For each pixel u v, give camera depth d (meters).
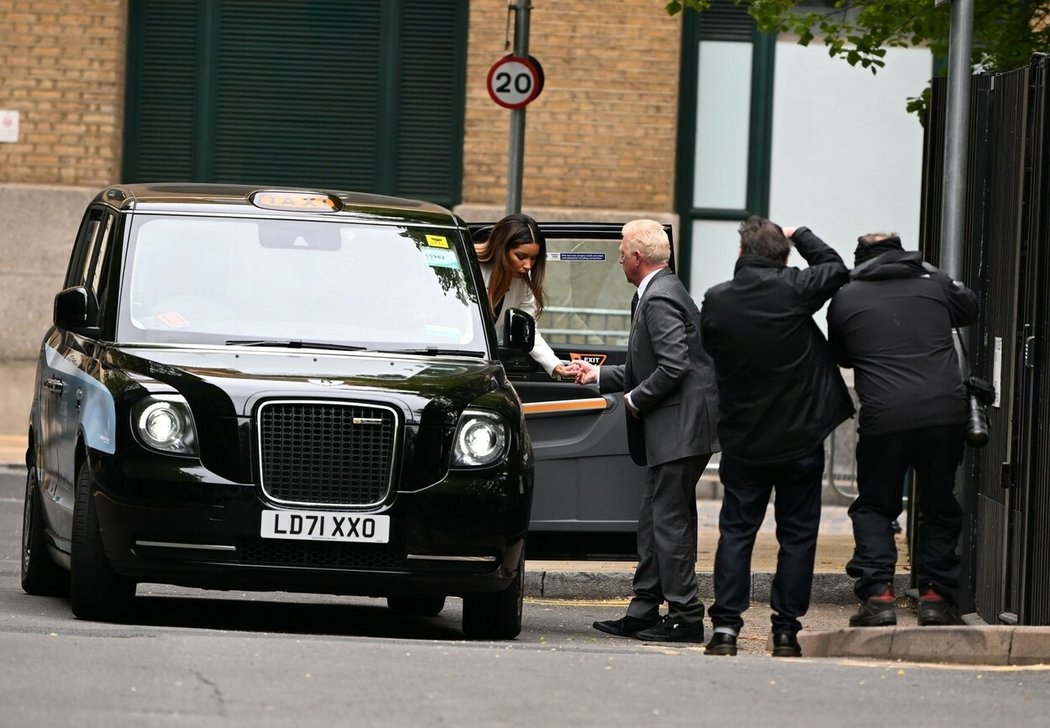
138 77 58.53
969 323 25.81
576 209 56.88
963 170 29.47
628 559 32.78
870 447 25.33
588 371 29.03
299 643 21.73
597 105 56.81
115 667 19.61
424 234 27.62
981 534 29.30
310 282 26.64
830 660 23.45
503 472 24.34
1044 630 23.64
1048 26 37.66
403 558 23.88
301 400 23.92
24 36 57.81
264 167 58.75
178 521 23.55
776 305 24.19
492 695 19.06
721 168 57.75
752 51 57.44
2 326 58.12
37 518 28.33
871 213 57.81
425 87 58.38
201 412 23.83
